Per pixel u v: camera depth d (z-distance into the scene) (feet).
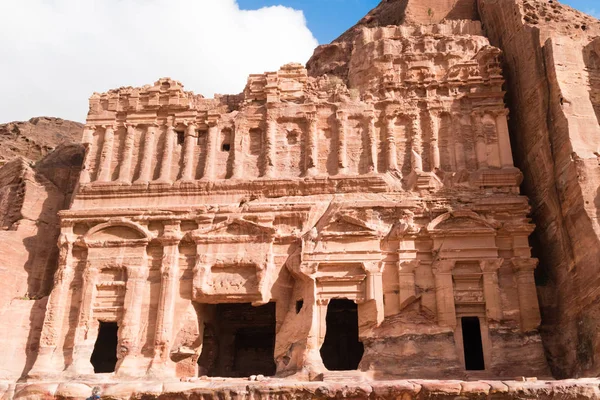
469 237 89.66
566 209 83.71
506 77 107.14
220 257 92.94
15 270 100.89
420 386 65.92
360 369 83.25
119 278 94.79
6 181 112.88
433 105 100.83
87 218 98.17
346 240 90.74
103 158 104.22
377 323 85.76
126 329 90.22
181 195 99.66
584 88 90.74
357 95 104.27
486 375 81.25
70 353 90.53
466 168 96.58
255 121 104.58
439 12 129.49
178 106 106.22
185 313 91.40
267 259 91.97
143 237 96.22
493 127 98.32
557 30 96.84
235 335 109.19
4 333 93.15
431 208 92.48
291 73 108.78
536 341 82.79
